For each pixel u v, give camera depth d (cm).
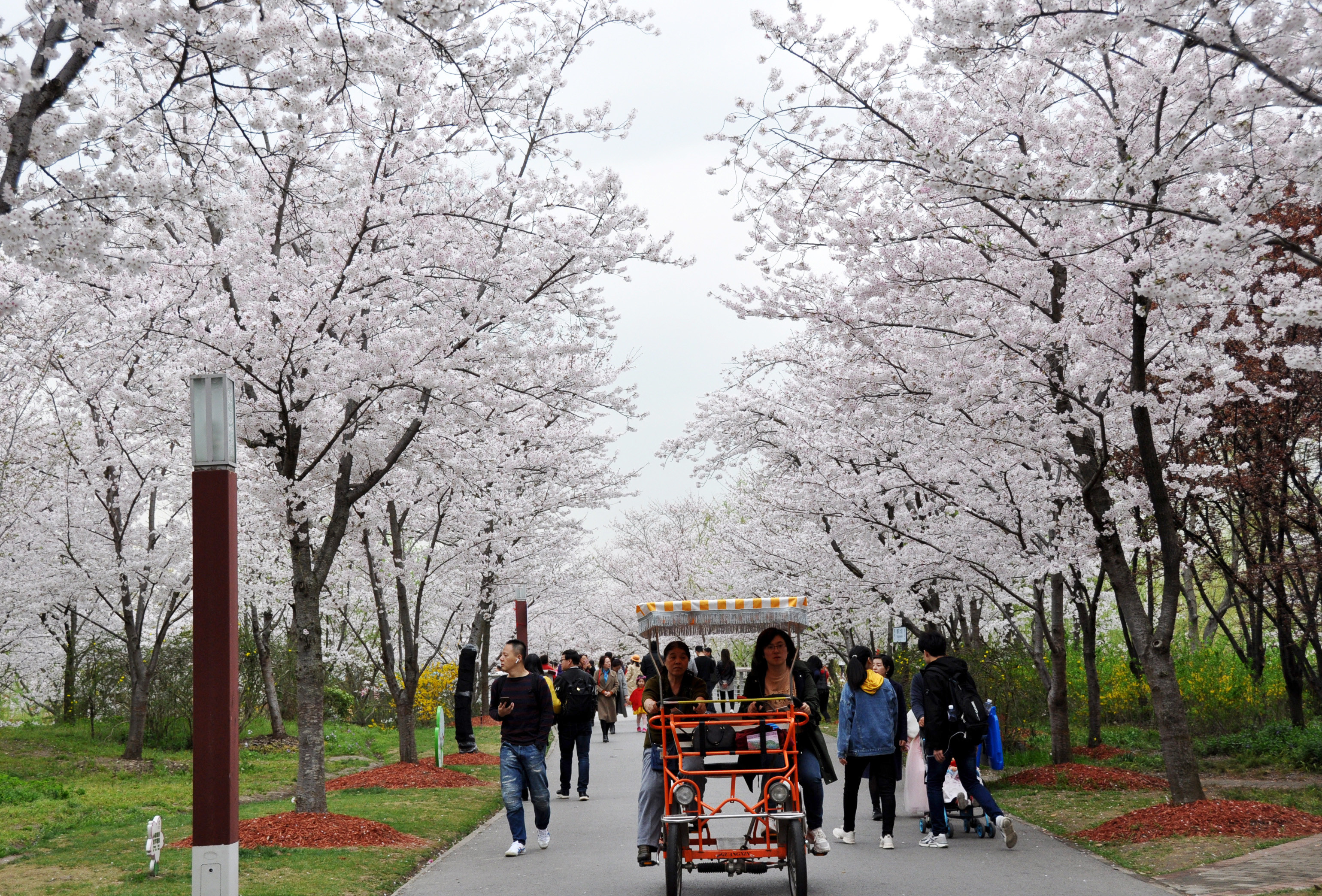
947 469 1500
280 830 1080
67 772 1839
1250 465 1608
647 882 902
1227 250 760
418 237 1255
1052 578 1561
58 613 2323
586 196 1380
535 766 1084
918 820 1245
